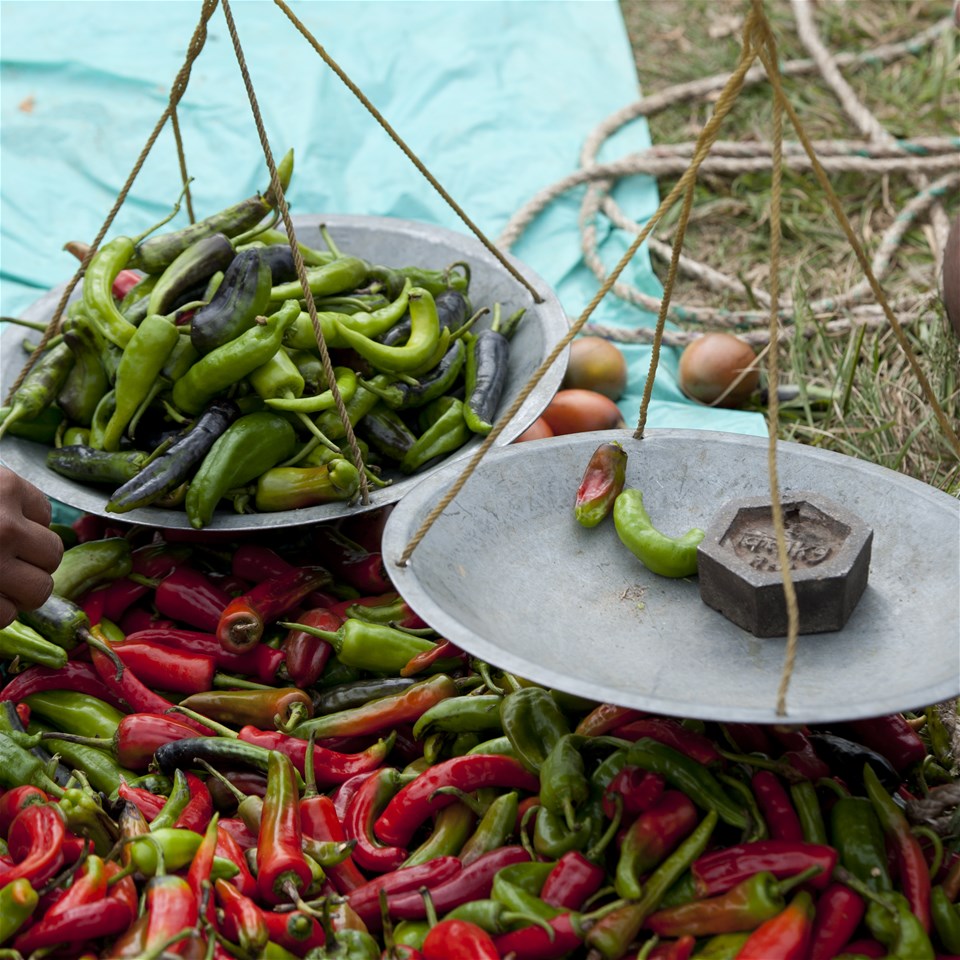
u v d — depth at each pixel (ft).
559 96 13.89
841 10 15.97
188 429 7.63
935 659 5.40
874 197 13.05
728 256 12.53
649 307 11.33
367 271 8.83
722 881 5.38
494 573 6.38
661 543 6.32
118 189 12.32
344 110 13.23
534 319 8.86
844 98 14.10
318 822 5.98
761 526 6.19
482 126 13.41
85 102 12.96
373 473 8.05
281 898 5.51
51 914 5.11
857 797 5.89
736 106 14.44
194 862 5.41
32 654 6.91
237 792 6.09
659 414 10.14
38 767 6.22
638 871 5.47
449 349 8.59
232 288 7.70
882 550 6.26
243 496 7.59
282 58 13.62
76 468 7.75
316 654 7.16
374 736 6.82
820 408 10.37
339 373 8.01
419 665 6.86
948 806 5.95
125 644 7.20
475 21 14.40
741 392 10.30
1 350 8.66
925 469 9.27
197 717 6.56
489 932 5.38
